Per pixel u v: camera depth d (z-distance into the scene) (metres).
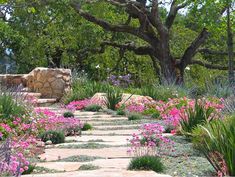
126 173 5.45
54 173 5.60
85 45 31.39
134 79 33.56
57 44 30.50
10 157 4.62
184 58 28.78
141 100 15.58
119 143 8.34
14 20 29.45
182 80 28.25
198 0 23.89
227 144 5.45
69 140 8.85
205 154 5.72
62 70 19.20
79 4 26.38
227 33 23.61
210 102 12.62
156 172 5.66
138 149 7.05
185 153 6.76
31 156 6.93
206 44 35.41
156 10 26.97
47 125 9.61
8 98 10.30
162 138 7.09
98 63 32.88
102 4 28.58
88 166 6.03
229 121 6.28
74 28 29.81
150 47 29.33
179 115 9.52
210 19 23.83
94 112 15.03
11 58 34.53
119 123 11.91
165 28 27.48
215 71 35.41
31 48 30.14
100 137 9.34
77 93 18.45
